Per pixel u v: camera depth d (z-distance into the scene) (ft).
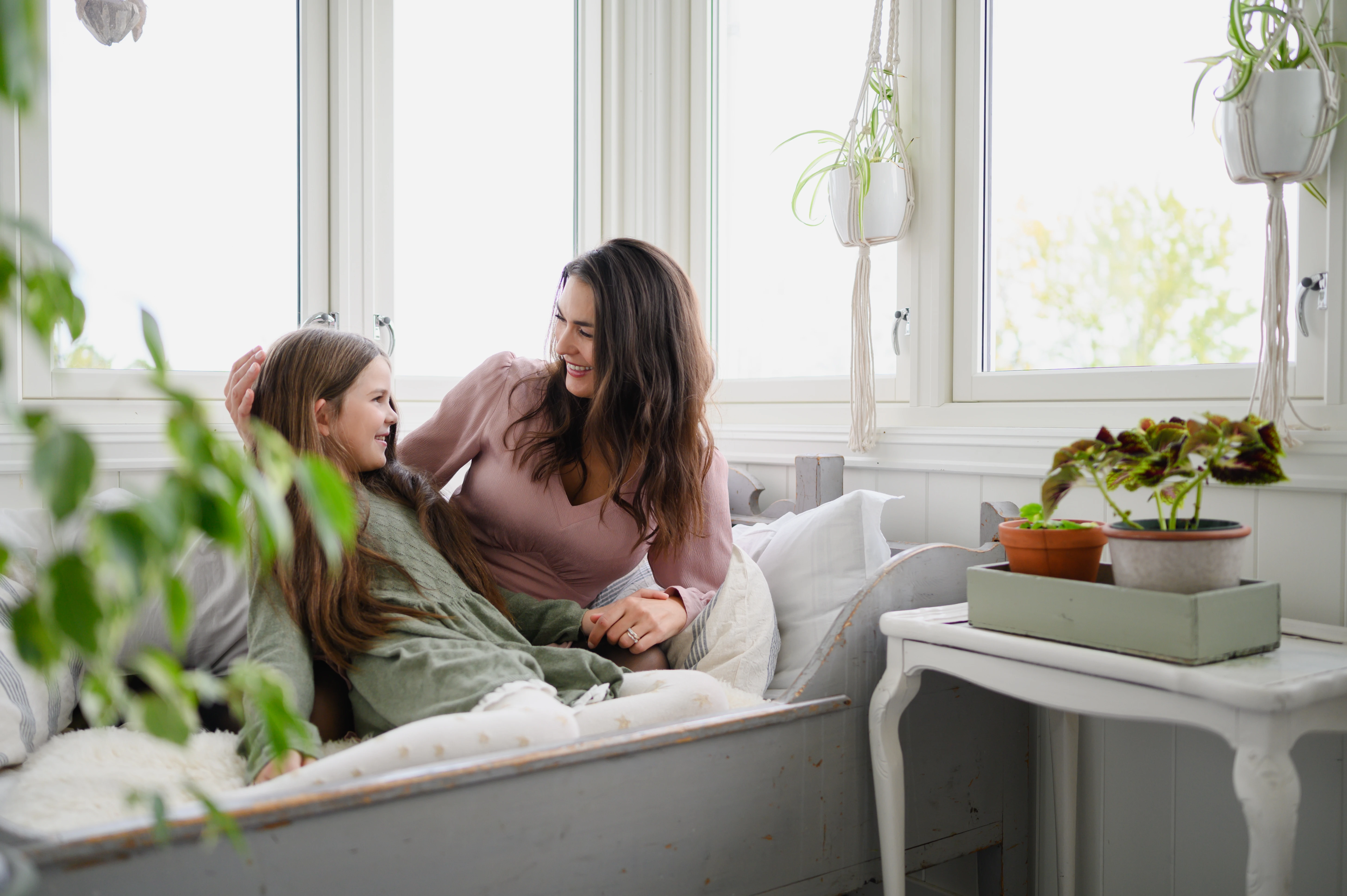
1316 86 4.30
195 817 2.75
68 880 2.57
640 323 5.27
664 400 5.32
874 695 4.25
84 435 1.20
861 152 6.40
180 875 2.73
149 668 1.36
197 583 4.79
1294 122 4.29
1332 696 3.14
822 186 7.23
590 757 3.47
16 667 3.92
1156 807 5.00
